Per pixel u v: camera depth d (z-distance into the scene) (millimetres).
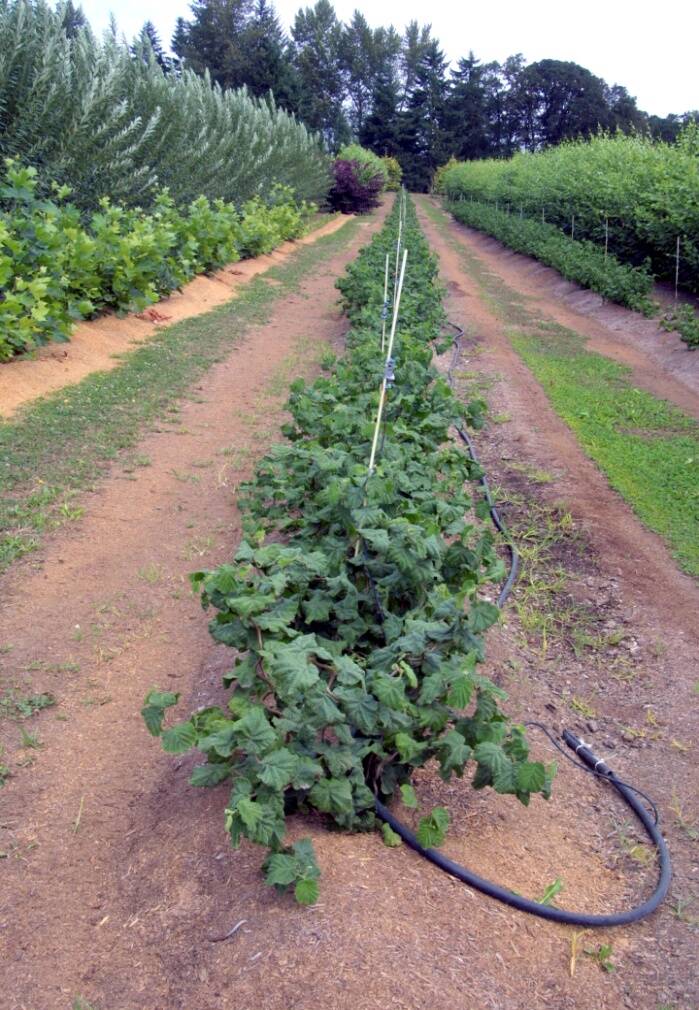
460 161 74250
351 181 39562
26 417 7953
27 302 8883
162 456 7539
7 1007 2789
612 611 5695
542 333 14344
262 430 8430
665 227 15812
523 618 5535
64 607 5098
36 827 3529
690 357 12305
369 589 3996
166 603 5242
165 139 17797
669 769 4328
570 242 20875
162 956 2916
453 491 5621
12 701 4238
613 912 3371
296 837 3191
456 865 3273
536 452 8352
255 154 26891
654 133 65500
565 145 29094
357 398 6363
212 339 11930
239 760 3061
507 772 3088
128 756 3961
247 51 61375
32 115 13156
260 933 2869
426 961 2803
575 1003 2859
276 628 3199
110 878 3307
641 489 7590
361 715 3061
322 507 4695
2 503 6223
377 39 93438
